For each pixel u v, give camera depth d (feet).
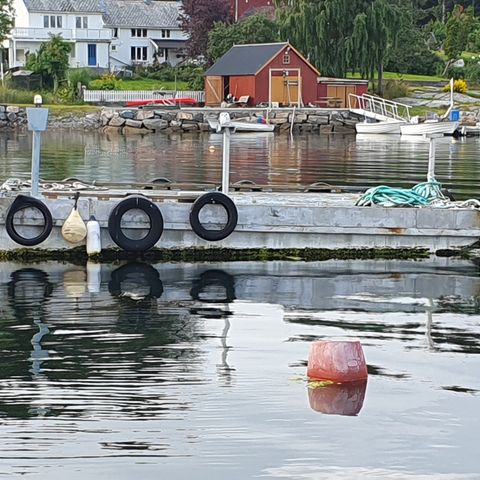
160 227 115.24
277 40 490.90
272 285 104.06
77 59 548.72
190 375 71.82
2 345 79.30
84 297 97.40
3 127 411.95
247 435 61.31
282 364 74.79
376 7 454.40
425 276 109.60
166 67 542.16
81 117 416.26
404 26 540.52
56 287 101.76
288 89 446.19
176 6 611.88
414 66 539.70
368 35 455.63
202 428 62.18
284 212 117.50
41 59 465.47
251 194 136.15
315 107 435.53
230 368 73.61
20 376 71.36
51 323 86.63
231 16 561.43
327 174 217.56
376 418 64.13
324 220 118.11
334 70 465.06
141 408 65.36
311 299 97.55
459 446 60.13
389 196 123.44
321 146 324.80
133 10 597.93
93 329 84.69
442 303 96.32
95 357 76.13
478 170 228.63
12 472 56.18
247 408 65.46
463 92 482.69
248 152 292.20
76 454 58.49
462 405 66.39
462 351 78.79
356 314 91.45
